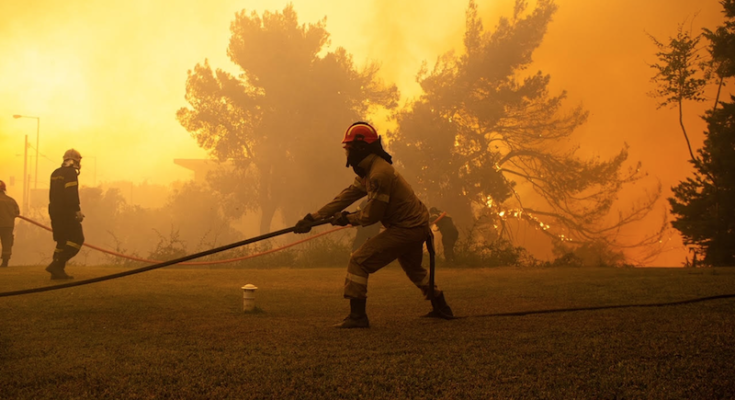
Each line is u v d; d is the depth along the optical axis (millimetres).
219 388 2828
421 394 2723
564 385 2838
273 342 3957
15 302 6242
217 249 4684
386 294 7648
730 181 18750
